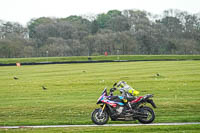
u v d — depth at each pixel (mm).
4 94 53500
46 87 61750
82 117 32656
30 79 79938
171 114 32875
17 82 73188
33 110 36469
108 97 27703
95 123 27641
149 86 57781
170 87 55625
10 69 124562
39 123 29656
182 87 55250
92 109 36281
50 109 36781
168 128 24750
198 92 49156
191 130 24109
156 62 146500
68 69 114438
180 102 38750
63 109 36625
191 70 92625
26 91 56781
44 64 155875
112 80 70062
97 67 120875
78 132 24250
